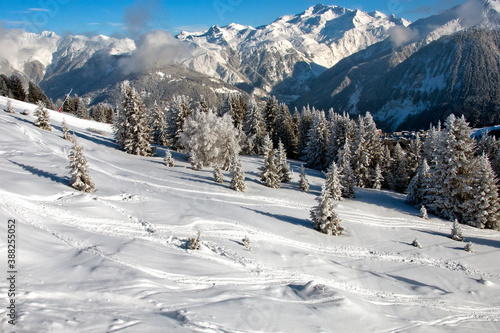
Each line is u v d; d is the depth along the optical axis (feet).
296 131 220.84
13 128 98.58
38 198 52.11
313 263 50.08
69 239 38.04
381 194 131.13
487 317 43.06
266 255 48.96
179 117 169.99
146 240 44.32
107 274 29.32
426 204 109.70
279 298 34.04
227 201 78.95
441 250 69.67
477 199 96.48
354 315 33.04
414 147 153.28
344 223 80.79
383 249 65.92
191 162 122.52
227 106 204.13
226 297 30.83
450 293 49.08
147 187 78.64
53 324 19.26
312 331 27.55
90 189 63.77
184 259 39.29
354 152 144.66
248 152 177.99
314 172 158.30
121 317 22.08
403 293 46.75
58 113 204.33
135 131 129.49
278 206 84.69
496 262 66.08
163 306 25.50
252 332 24.67
